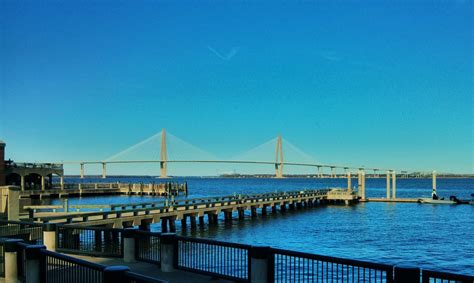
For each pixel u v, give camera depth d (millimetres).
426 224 48781
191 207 45000
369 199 84375
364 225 48062
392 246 34125
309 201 75062
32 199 81250
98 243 24766
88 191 98625
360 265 10312
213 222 48438
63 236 20328
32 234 22703
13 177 85688
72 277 12125
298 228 45656
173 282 13602
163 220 40781
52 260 13883
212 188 170625
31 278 12305
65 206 36906
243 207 54000
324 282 19094
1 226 21172
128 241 16922
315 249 32875
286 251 11812
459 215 58594
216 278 13914
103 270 9172
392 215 59188
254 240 37625
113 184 107875
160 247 15562
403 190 154875
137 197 99375
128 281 8750
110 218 33031
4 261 13898
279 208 73438
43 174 84375
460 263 27875
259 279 12086
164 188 105500
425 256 30141
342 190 85938
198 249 15531
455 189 165375
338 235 40406
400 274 9422
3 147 59250
